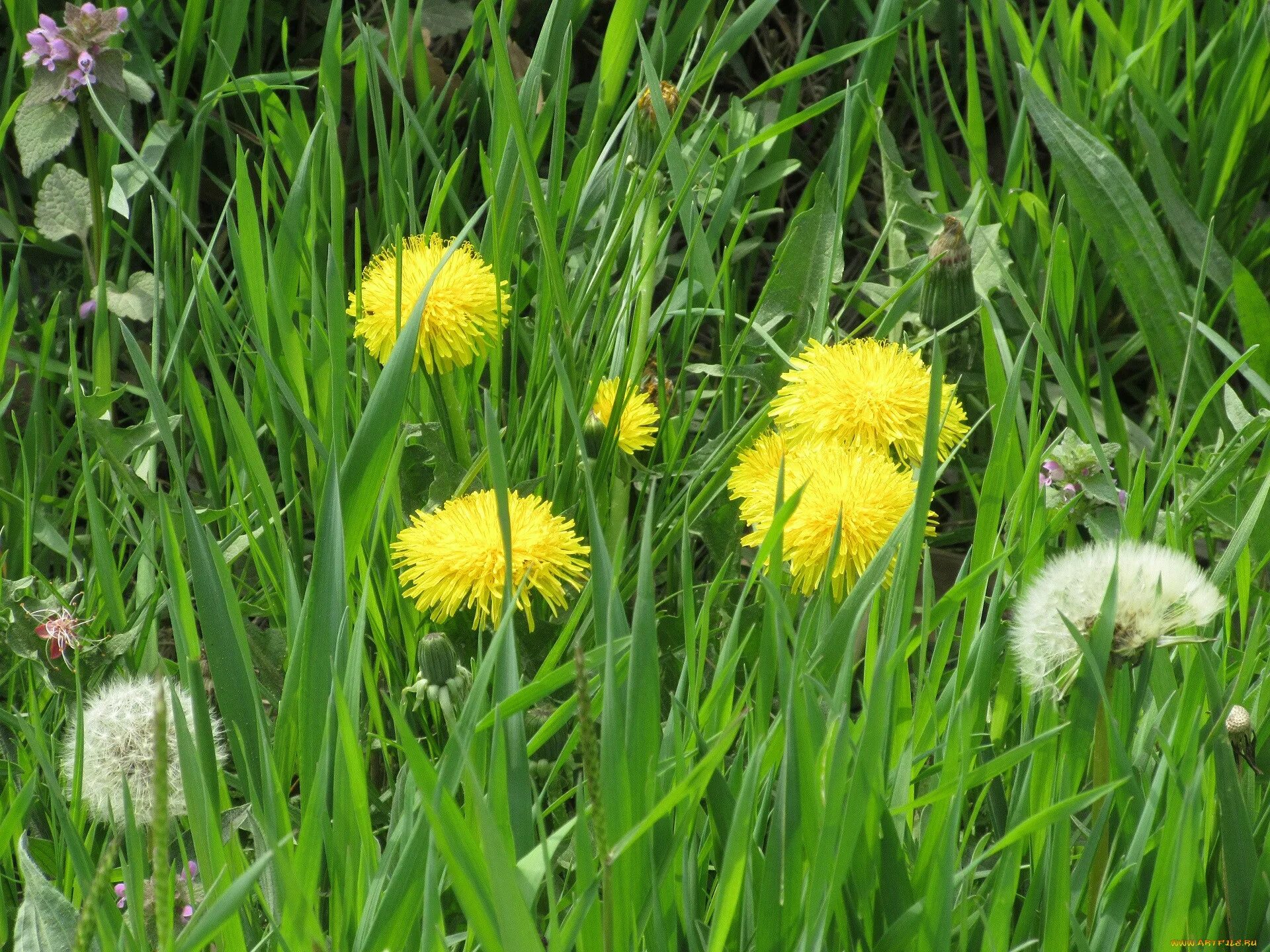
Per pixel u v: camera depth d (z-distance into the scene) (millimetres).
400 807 1083
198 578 1083
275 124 1238
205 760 1070
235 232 1174
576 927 1030
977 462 1238
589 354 1206
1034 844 1070
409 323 1092
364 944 1044
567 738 1117
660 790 1057
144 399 1246
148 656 1142
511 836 1044
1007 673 1095
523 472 1177
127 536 1192
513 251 1204
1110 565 1060
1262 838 1078
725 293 1212
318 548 1078
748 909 1060
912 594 1067
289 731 1093
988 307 1155
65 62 1207
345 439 1161
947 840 1044
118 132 1193
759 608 1138
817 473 1111
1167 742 1070
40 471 1204
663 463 1208
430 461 1161
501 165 1192
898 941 1045
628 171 1225
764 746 1048
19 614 1128
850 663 1060
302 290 1219
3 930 1079
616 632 1063
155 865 755
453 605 1111
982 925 1069
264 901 1062
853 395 1130
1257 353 1233
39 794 1120
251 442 1139
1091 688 1062
